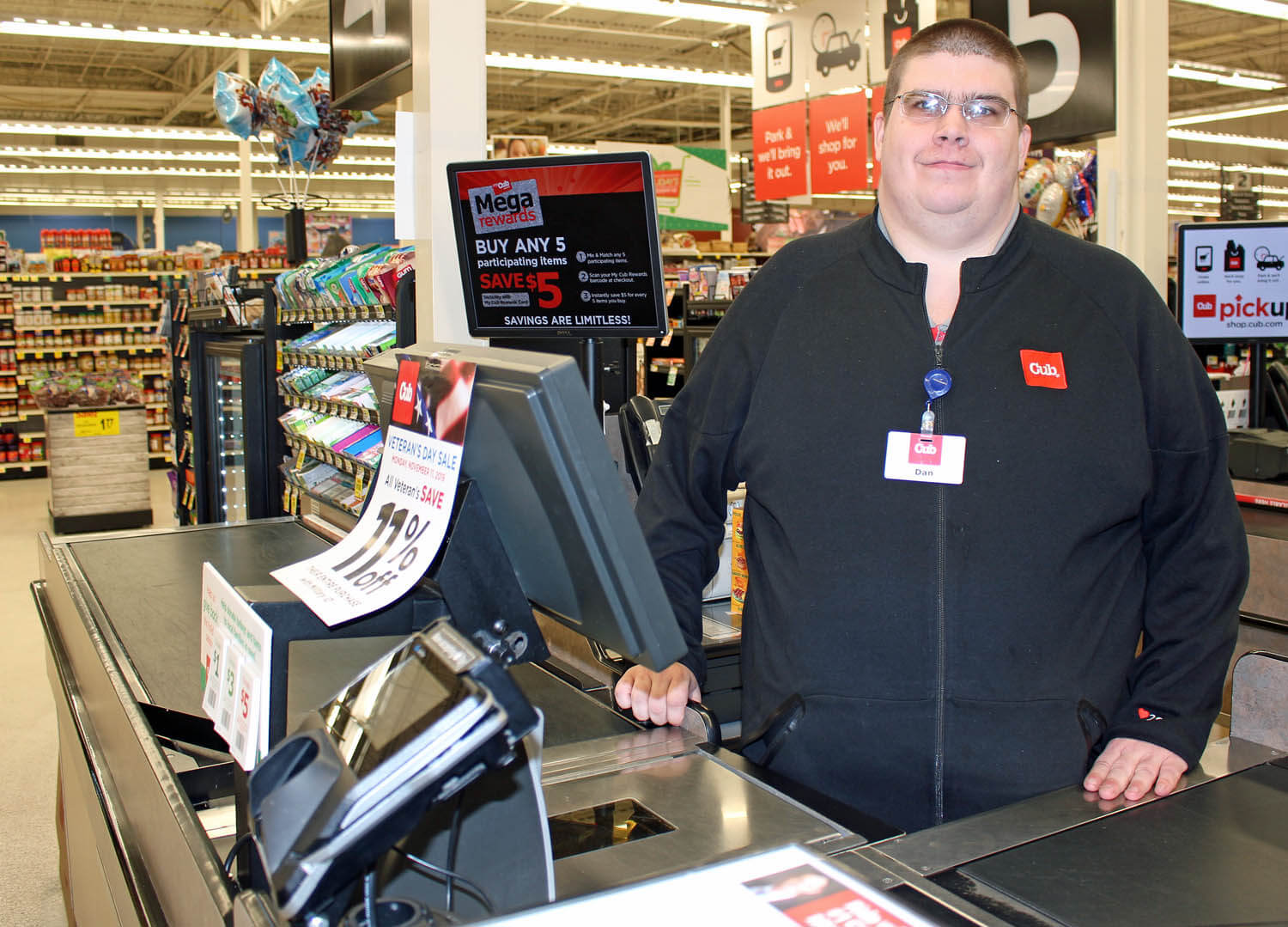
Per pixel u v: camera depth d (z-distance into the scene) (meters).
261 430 3.99
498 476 0.90
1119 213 4.88
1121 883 0.94
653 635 0.85
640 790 1.25
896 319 1.45
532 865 0.92
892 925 0.65
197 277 5.45
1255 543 2.85
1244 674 1.36
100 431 9.20
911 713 1.38
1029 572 1.36
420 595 1.02
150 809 1.23
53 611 2.73
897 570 1.39
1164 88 4.84
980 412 1.39
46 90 17.61
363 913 0.74
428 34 2.70
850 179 8.67
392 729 0.68
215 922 0.89
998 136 1.41
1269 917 0.88
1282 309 3.72
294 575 1.07
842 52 8.42
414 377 1.01
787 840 1.11
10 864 3.34
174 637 2.05
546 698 1.67
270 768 0.78
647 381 7.42
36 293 12.62
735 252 13.52
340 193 27.11
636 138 23.98
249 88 4.59
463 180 1.91
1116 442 1.38
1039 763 1.34
